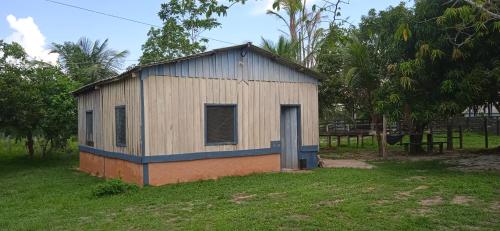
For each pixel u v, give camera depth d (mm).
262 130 14109
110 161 14227
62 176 15211
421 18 14000
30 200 10852
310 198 9492
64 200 10414
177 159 12391
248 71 13859
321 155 20609
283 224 7469
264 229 7195
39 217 8805
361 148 24031
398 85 14477
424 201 9156
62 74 21797
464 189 10141
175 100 12430
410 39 14875
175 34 24484
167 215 8555
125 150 12961
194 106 12750
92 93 15938
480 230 7000
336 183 11531
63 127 20312
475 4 6699
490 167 14125
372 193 9984
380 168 14758
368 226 7266
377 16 17797
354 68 18781
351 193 10031
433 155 19125
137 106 12102
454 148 22109
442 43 13242
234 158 13469
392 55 16266
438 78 13969
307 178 12539
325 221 7578
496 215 7840
